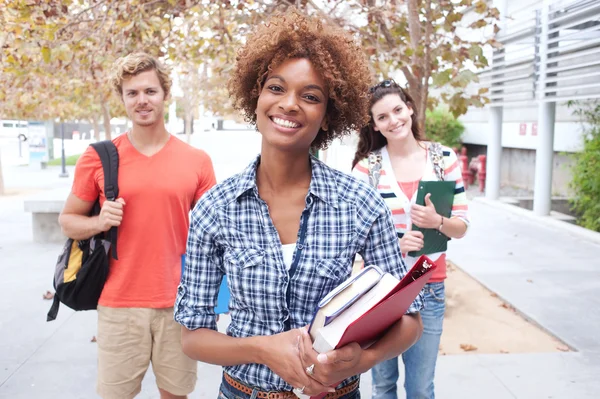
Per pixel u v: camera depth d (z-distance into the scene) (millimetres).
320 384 1535
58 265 2941
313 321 1532
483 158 15812
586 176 10219
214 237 1720
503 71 12234
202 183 3059
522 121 15281
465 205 3078
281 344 1565
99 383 2977
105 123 12859
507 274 7301
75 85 9258
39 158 22562
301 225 1688
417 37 5855
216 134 41844
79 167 2926
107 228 2809
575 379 4316
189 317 1750
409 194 2986
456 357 4730
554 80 9969
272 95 1669
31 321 5582
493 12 5680
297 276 1651
